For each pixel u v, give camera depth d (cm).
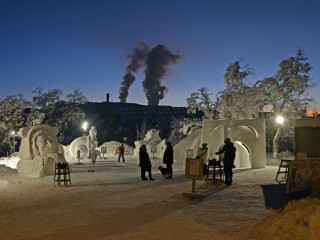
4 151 5078
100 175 1680
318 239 465
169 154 1398
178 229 600
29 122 5181
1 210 790
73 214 734
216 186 1109
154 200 895
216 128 1952
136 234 571
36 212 759
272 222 606
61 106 5991
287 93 2917
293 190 693
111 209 782
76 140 3500
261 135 1909
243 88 3241
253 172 1612
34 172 1648
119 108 11219
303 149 1048
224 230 590
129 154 4319
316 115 3288
